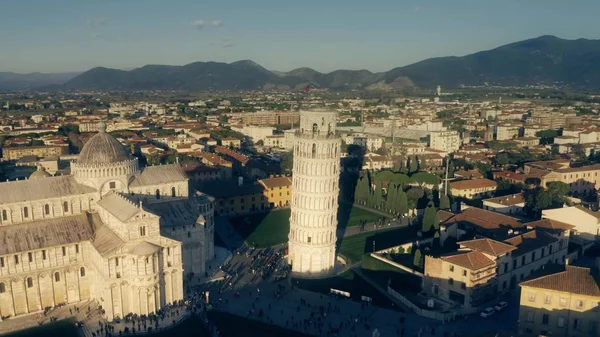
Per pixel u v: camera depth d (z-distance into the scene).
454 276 127.75
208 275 145.25
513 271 135.50
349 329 115.94
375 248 172.12
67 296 127.81
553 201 194.38
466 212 176.88
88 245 128.62
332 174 143.38
